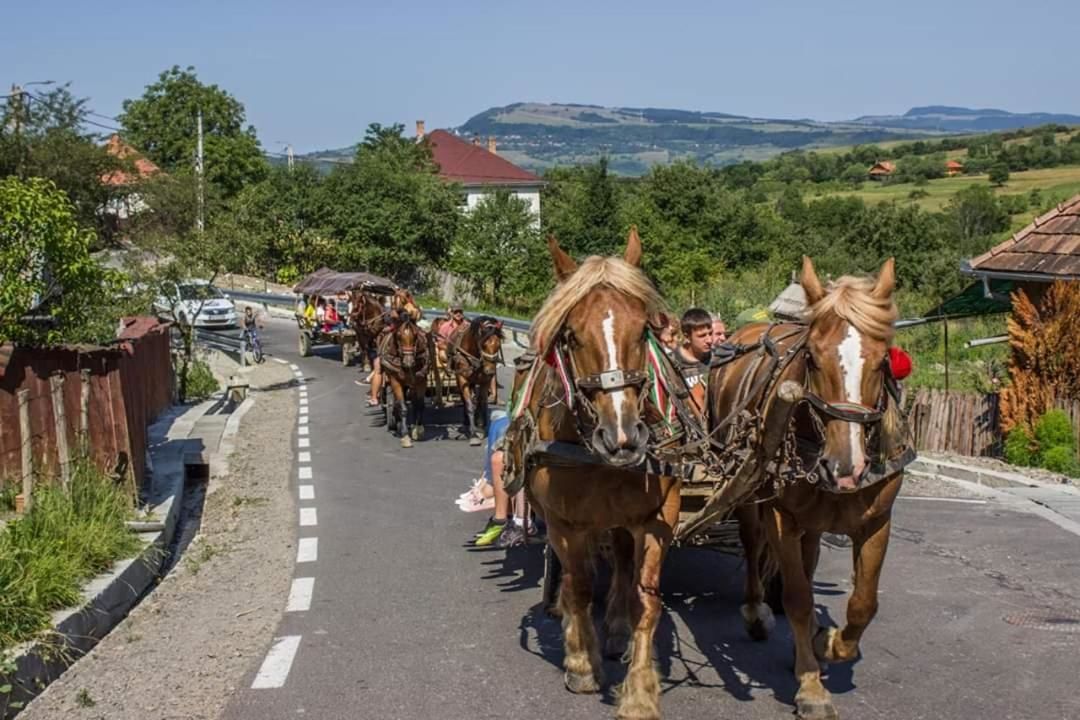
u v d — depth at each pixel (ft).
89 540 30.09
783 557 19.36
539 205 256.73
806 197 345.51
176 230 112.57
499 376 82.43
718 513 20.39
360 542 34.78
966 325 88.84
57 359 36.19
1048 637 23.89
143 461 42.29
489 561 31.60
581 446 18.70
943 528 35.37
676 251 162.09
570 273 19.53
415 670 22.31
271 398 78.84
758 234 170.40
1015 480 43.55
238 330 134.82
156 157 256.11
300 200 176.14
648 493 18.84
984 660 22.39
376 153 213.25
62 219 42.39
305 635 24.95
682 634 23.95
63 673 22.86
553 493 19.47
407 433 55.47
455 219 175.11
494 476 29.48
